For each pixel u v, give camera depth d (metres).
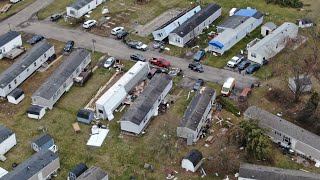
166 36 105.69
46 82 89.12
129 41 105.56
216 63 99.12
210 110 85.44
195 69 96.38
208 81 93.62
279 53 101.75
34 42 106.06
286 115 84.19
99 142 79.06
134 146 78.31
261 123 78.38
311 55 99.25
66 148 78.12
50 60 100.44
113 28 111.69
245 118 80.38
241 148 76.56
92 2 118.75
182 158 75.75
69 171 73.25
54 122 83.69
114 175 72.94
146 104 82.88
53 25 113.44
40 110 84.19
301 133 76.06
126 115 80.50
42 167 70.88
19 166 71.12
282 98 87.94
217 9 114.62
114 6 121.12
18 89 89.75
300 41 104.62
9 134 77.50
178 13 117.50
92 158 76.12
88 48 104.56
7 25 113.56
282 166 74.06
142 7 120.69
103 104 83.12
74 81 93.00
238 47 104.62
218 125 82.56
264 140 73.75
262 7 120.50
